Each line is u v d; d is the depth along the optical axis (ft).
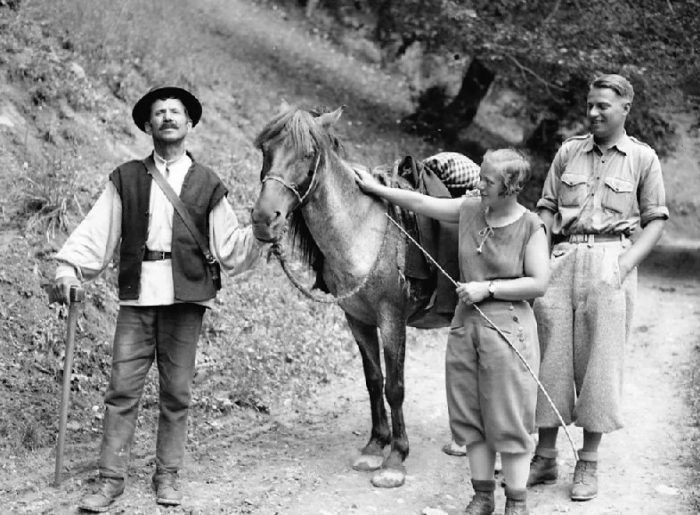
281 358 20.62
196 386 18.57
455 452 16.19
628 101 13.96
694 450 16.25
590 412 13.82
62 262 13.03
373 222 14.33
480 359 12.49
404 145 38.60
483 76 40.65
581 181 14.19
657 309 29.27
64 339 18.17
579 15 36.76
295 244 14.80
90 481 13.91
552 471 14.73
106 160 24.21
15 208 20.85
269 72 39.24
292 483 14.47
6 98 23.90
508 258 12.53
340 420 18.11
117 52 30.19
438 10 37.06
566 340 14.17
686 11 35.86
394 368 14.58
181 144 13.55
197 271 13.26
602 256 13.89
